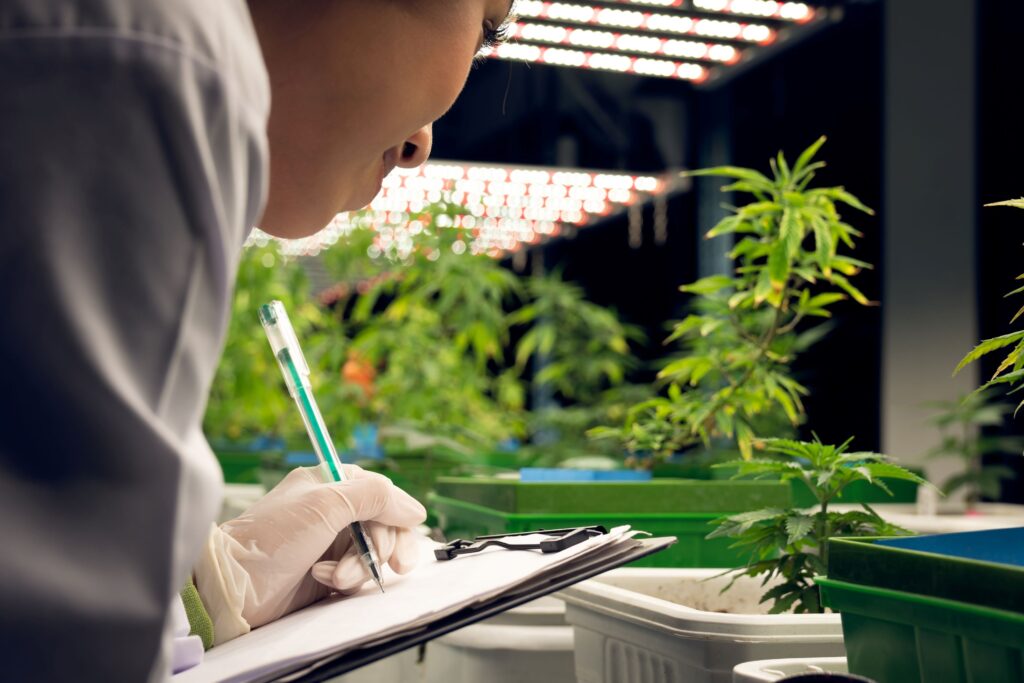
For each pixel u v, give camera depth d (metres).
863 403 3.92
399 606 0.58
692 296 4.66
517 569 0.61
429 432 2.42
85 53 0.33
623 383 4.27
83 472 0.32
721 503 1.31
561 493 1.29
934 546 0.65
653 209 5.07
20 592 0.31
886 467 0.92
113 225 0.33
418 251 3.42
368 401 3.51
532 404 5.59
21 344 0.32
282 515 0.79
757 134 4.10
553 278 4.08
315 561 0.79
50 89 0.33
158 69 0.34
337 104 0.56
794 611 1.02
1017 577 0.51
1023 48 3.37
